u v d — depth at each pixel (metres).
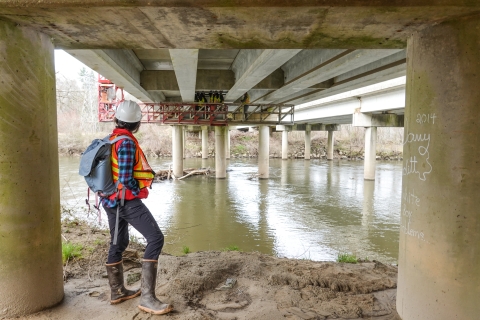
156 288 3.99
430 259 3.20
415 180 3.33
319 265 5.15
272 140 50.28
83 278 4.35
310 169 30.28
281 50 7.40
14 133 3.21
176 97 22.72
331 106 25.88
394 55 8.91
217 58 12.28
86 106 50.59
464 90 2.98
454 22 3.01
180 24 3.31
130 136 3.35
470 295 3.04
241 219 12.55
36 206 3.38
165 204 15.12
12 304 3.30
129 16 3.09
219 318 3.39
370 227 11.62
